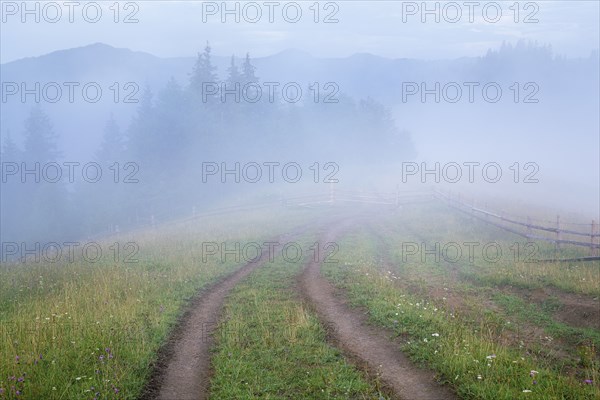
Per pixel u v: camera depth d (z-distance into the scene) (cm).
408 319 1198
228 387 870
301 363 972
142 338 1068
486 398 789
